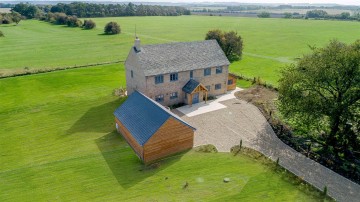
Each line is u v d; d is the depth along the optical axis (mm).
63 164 27688
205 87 44812
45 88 50719
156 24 170375
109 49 93000
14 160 28578
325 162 27875
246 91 48781
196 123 36531
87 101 44562
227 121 37094
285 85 32156
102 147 30859
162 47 42469
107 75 59438
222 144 31312
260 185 24422
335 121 30438
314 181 25047
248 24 172250
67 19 162250
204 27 155125
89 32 133500
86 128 35594
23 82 53875
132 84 44031
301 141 32281
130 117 31875
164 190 23797
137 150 29094
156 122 28188
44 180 25281
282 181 25000
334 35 120500
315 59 30844
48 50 91188
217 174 25922
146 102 32219
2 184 24781
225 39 75750
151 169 26797
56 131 34781
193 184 24531
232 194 23312
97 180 25234
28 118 38500
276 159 28359
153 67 39812
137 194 23359
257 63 71812
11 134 34062
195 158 28578
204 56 44875
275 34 125438
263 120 37375
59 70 62812
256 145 31109
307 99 30234
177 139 29078
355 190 23938
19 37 116312
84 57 80375
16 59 77688
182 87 43062
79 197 23078
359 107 30141
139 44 40500
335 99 30219
